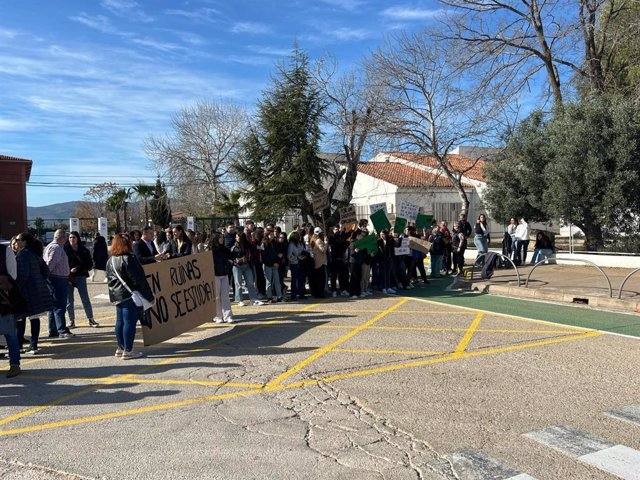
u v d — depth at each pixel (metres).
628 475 3.80
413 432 4.62
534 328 8.73
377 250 13.05
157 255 11.60
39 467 4.13
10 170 36.19
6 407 5.61
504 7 21.41
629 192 17.23
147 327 8.15
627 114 17.19
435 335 8.37
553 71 21.56
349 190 26.66
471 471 3.88
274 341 8.29
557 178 18.33
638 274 15.44
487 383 5.91
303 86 26.00
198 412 5.25
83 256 10.12
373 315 10.27
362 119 24.86
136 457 4.25
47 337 9.29
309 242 12.98
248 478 3.86
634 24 19.31
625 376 6.05
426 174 38.31
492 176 22.88
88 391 6.08
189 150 46.84
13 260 6.95
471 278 15.76
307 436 4.59
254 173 26.62
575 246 23.70
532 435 4.50
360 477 3.83
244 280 13.47
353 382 6.07
